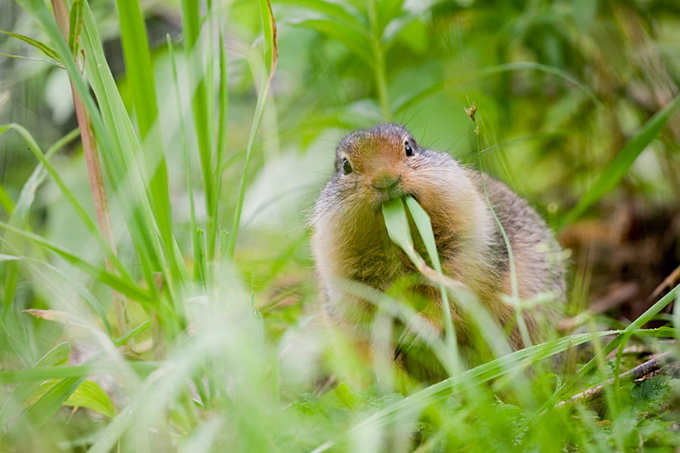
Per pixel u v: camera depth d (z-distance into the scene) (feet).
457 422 17.11
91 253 32.68
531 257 29.07
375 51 35.88
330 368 26.16
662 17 40.93
